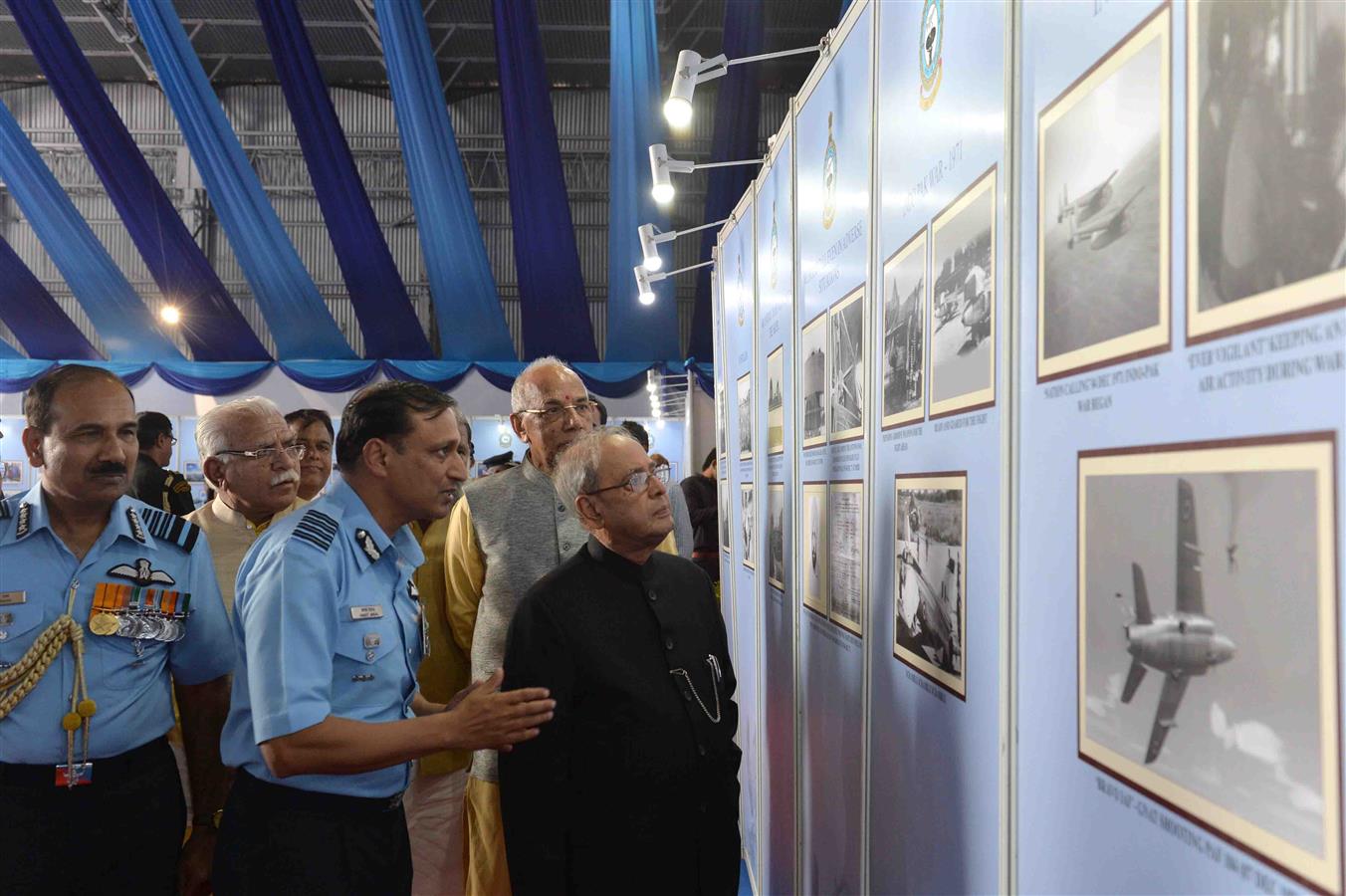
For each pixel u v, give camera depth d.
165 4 7.81
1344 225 0.49
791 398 2.10
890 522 1.36
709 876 1.62
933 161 1.17
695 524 5.07
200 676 1.72
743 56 8.41
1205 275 0.61
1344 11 0.49
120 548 1.60
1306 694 0.53
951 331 1.10
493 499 2.10
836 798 1.70
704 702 1.65
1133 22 0.70
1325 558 0.51
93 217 14.05
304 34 8.12
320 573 1.32
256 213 9.63
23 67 13.62
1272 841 0.56
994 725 0.98
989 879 1.01
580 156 14.59
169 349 11.36
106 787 1.52
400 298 10.77
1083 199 0.78
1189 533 0.64
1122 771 0.73
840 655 1.67
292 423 2.67
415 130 8.96
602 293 14.70
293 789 1.35
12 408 11.34
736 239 3.04
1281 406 0.54
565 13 12.30
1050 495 0.85
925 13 1.19
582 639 1.57
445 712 1.33
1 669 1.47
